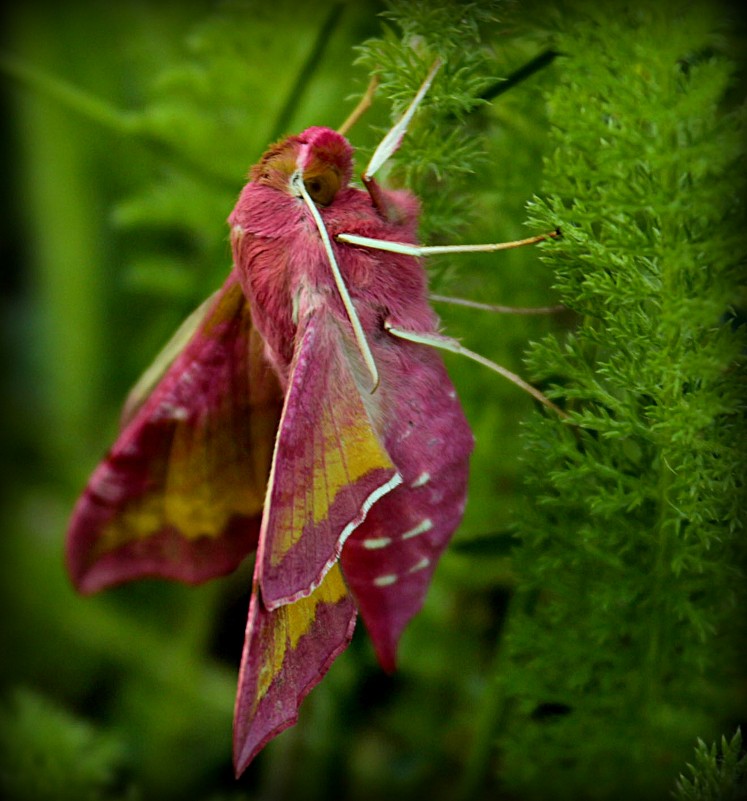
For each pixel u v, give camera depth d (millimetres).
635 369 114
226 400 125
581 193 113
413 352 119
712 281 112
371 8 140
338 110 145
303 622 114
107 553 128
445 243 124
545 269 127
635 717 123
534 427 117
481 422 134
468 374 132
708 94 110
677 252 111
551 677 123
